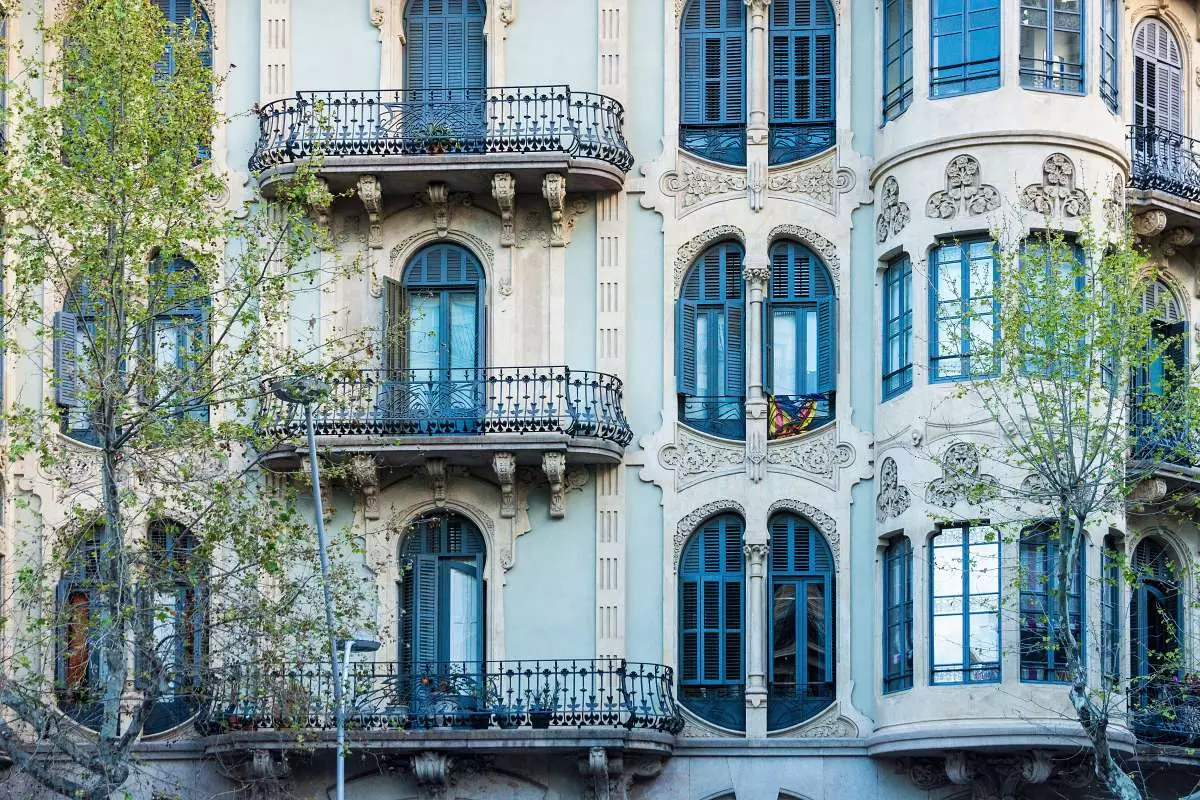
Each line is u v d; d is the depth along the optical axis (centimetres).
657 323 4591
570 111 4616
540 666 4484
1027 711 4234
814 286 4600
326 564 3981
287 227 4059
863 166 4591
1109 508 4041
